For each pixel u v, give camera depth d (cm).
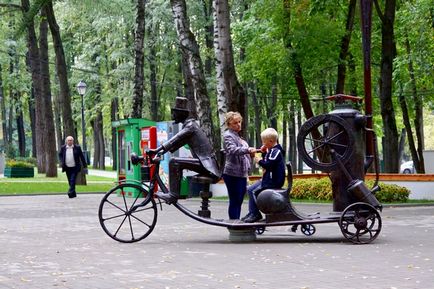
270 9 2872
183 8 2800
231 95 2645
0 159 5938
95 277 948
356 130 1370
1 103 6956
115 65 5672
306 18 2848
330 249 1227
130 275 962
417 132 4403
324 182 2447
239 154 1355
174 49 5009
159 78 5400
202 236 1449
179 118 1386
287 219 1334
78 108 6319
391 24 2870
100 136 7462
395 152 2922
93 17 4806
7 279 938
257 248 1245
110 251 1218
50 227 1656
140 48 3503
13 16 4475
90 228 1625
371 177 2578
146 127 2755
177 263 1070
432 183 2497
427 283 881
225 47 2634
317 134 2333
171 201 1351
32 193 3058
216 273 973
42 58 4309
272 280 912
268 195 1331
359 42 3284
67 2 4050
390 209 2141
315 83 3497
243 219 1355
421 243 1303
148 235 1430
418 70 3497
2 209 2236
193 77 2802
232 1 4556
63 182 3881
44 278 943
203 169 1359
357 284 878
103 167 7400
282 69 3017
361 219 1306
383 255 1146
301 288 852
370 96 1775
